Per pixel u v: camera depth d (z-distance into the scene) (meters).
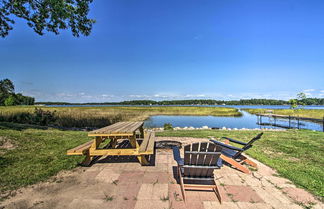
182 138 7.08
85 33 9.10
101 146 5.48
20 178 3.05
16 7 7.38
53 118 12.17
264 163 4.04
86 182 2.95
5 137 5.48
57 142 5.74
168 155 4.59
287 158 4.50
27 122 11.48
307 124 18.83
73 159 4.12
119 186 2.81
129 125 4.51
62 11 6.82
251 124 19.06
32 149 4.82
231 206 2.27
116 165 3.80
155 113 32.28
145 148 3.64
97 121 14.13
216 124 18.75
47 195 2.52
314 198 2.50
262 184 2.95
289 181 3.08
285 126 17.42
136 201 2.36
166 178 3.12
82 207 2.22
